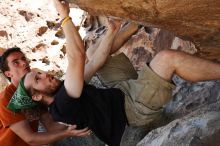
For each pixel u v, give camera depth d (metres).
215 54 3.44
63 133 3.87
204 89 4.63
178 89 4.91
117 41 3.98
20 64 4.26
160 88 3.52
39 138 3.97
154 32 5.40
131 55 5.68
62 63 7.18
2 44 6.98
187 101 4.73
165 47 5.20
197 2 2.72
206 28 3.06
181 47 4.93
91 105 3.56
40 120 4.18
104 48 3.82
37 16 7.23
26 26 7.15
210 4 2.71
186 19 2.99
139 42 5.59
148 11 2.99
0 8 7.08
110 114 3.57
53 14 7.26
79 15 7.08
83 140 5.00
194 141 3.55
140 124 3.70
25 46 7.08
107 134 3.58
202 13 2.85
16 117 4.05
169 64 3.45
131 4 2.99
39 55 7.12
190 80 3.46
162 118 4.86
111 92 3.64
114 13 3.22
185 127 3.80
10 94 4.18
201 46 3.37
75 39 3.32
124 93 3.68
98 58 3.84
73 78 3.32
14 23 7.11
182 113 4.71
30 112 4.07
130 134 4.89
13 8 7.14
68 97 3.39
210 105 4.05
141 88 3.58
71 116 3.48
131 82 3.71
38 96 3.60
